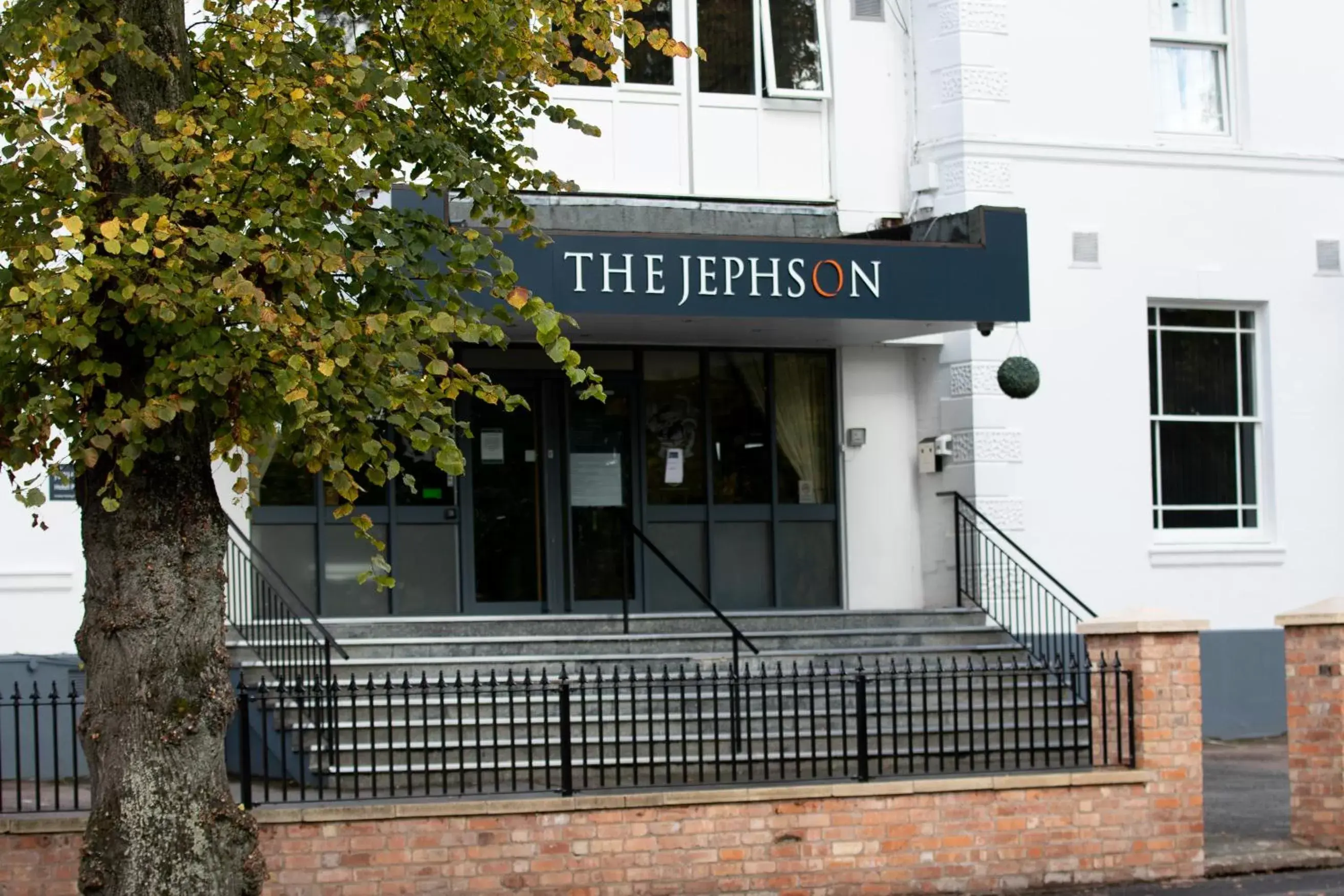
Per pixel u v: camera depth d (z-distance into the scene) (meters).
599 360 15.49
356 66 7.77
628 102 15.43
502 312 8.15
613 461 15.55
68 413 6.90
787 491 15.99
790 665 13.68
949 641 14.68
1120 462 16.09
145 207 7.03
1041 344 15.92
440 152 8.33
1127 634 10.73
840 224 15.89
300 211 7.49
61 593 13.07
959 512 15.59
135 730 7.27
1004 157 15.88
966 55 15.77
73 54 7.18
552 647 13.47
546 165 15.16
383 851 9.38
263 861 7.85
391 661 12.70
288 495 14.42
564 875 9.55
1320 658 11.12
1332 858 10.88
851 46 16.08
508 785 11.19
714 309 13.51
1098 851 10.39
